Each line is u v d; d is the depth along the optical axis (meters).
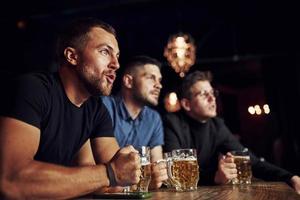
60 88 1.34
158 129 2.40
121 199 1.07
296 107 5.85
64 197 1.00
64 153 1.38
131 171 1.09
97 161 1.53
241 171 1.58
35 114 1.14
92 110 1.52
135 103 2.38
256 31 5.65
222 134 2.41
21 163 1.00
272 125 6.50
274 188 1.30
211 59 5.95
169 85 6.56
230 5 5.45
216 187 1.43
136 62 2.41
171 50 5.12
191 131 2.34
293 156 5.18
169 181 1.48
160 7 5.75
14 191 0.96
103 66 1.33
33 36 5.40
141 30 6.21
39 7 5.31
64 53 1.35
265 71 6.30
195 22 5.98
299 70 5.72
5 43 4.95
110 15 5.93
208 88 2.32
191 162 1.32
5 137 1.03
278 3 5.22
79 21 1.36
